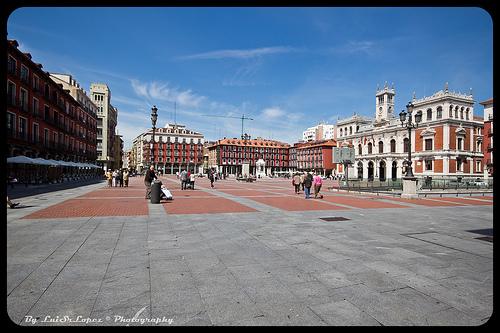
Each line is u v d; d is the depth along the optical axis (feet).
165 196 48.37
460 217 33.37
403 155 172.76
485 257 17.24
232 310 10.53
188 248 18.35
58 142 129.70
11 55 88.28
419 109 167.12
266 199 52.19
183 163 352.49
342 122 242.58
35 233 21.75
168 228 24.32
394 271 14.75
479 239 21.83
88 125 184.03
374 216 33.35
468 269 15.16
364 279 13.66
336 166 234.79
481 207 44.78
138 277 13.42
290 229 24.82
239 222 27.78
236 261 15.96
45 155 113.80
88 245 18.58
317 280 13.46
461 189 87.20
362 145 208.23
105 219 28.02
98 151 232.32
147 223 26.37
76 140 158.40
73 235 21.25
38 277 13.19
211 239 20.81
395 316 10.28
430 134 157.99
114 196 52.75
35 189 68.90
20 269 14.15
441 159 151.02
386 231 24.58
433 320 10.00
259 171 212.84
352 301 11.41
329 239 21.36
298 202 47.73
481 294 12.12
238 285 12.75
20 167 96.27
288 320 9.90
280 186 102.63
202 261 15.87
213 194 61.62
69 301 10.95
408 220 30.73
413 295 12.00
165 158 343.05
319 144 297.12
